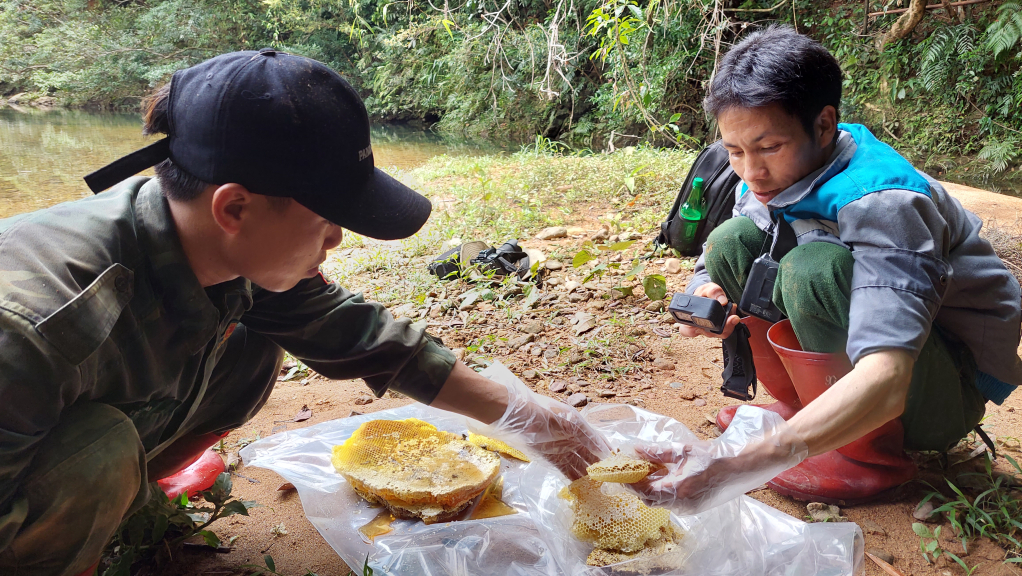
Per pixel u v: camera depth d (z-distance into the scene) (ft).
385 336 5.38
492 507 5.68
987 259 5.75
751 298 6.17
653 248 13.21
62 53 61.87
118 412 4.22
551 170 20.30
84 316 3.80
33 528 3.89
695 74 36.50
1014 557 5.25
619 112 37.35
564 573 4.90
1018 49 31.19
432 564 4.93
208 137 3.92
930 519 5.68
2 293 3.67
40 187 22.75
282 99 3.91
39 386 3.71
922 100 33.63
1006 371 5.87
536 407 5.35
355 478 5.60
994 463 6.43
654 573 4.84
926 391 5.69
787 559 5.01
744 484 4.75
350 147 4.08
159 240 4.26
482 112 45.91
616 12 19.35
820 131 5.38
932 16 33.78
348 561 5.06
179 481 5.98
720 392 7.89
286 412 7.73
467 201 18.11
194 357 4.75
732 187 12.02
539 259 12.57
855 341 4.86
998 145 30.12
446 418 6.71
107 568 4.83
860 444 5.80
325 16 60.23
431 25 36.09
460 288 11.85
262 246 4.17
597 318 10.14
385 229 4.25
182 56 60.85
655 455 4.93
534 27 39.86
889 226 5.01
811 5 36.83
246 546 5.50
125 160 4.09
